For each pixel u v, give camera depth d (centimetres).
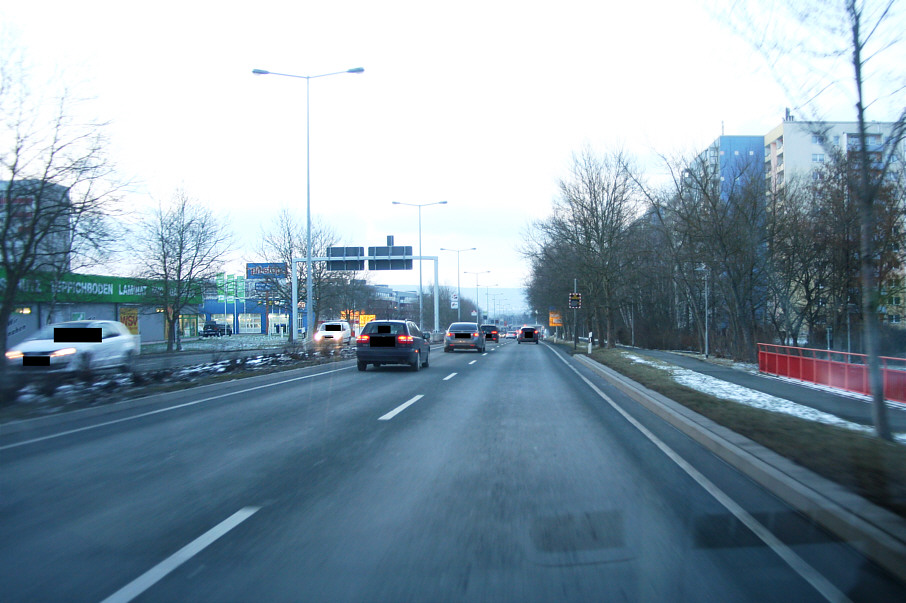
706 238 3073
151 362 2598
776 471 634
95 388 1395
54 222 1819
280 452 809
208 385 1532
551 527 515
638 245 4288
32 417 1033
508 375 1980
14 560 448
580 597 388
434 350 3862
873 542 442
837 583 408
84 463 751
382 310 8619
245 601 384
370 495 609
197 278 3731
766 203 3406
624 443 866
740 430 859
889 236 2462
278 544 478
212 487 641
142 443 870
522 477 678
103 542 483
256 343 4650
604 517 540
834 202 2866
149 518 541
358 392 1482
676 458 770
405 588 401
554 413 1154
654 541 482
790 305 3362
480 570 429
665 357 3194
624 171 4119
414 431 960
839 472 606
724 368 2461
